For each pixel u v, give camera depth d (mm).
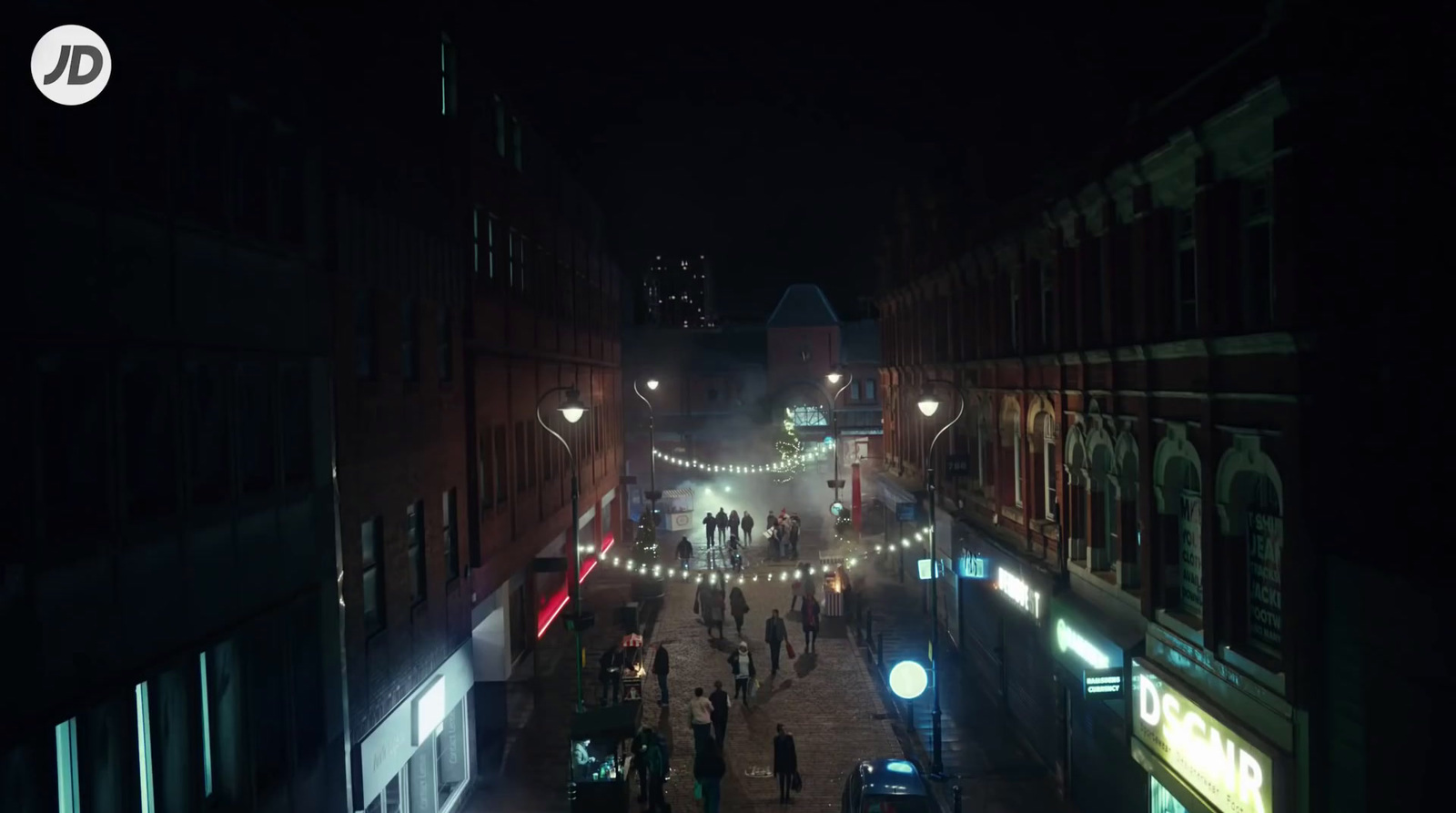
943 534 30641
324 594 13312
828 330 72812
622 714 18516
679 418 72125
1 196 7641
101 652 8625
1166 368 14961
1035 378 21781
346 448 14484
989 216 24516
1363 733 10148
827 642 30344
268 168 12195
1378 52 10031
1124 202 16453
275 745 11875
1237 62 12195
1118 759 16484
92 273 8711
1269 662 12023
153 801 9391
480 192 23062
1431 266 9617
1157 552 15352
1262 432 11914
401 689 16578
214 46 10883
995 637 24844
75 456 8695
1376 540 10156
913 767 16766
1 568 7477
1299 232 10797
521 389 27328
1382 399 10148
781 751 18797
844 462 68625
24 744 7656
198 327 10453
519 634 26828
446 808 18594
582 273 38500
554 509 31703
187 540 10031
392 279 16922
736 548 40500
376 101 20781
